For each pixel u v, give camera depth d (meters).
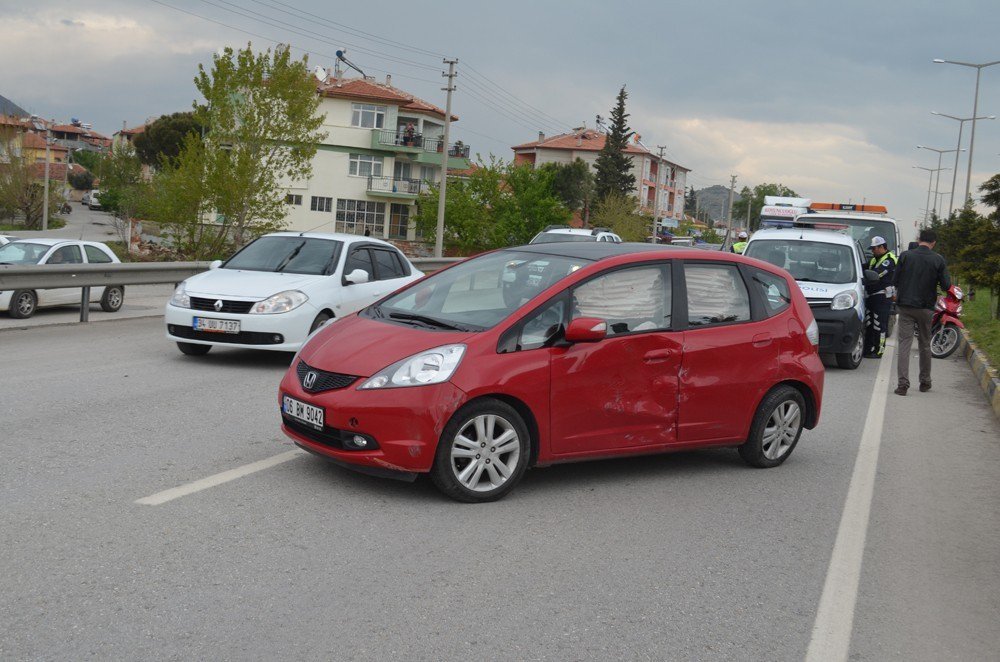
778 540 5.54
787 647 4.06
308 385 5.89
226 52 34.16
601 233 26.02
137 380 9.25
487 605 4.24
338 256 11.38
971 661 4.05
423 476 6.34
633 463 7.19
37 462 6.02
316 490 5.81
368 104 66.88
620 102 95.31
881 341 15.41
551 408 5.99
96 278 14.26
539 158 110.38
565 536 5.30
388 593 4.29
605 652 3.85
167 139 90.19
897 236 19.44
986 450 8.62
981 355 14.89
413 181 68.62
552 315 6.07
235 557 4.59
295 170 35.44
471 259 7.05
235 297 10.27
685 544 5.33
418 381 5.59
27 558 4.38
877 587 4.89
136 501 5.35
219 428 7.32
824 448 8.26
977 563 5.39
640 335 6.38
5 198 70.00
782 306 7.33
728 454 7.73
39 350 11.00
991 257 21.22
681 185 132.62
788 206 22.67
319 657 3.61
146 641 3.63
